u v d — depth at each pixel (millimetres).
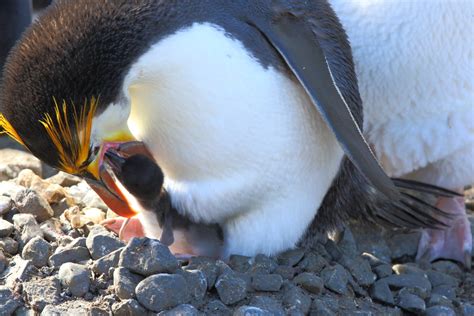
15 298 5594
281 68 5840
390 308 6438
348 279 6430
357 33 7016
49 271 5871
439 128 7277
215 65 5582
